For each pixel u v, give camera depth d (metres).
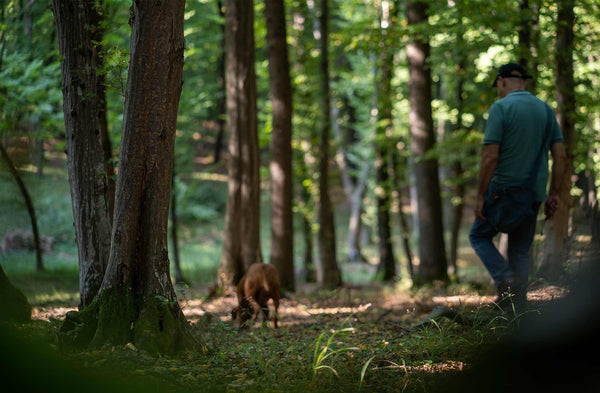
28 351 2.71
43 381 2.62
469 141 14.19
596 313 1.93
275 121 13.43
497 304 4.63
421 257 14.32
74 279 12.02
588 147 8.96
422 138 14.50
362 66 19.69
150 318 4.25
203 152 35.25
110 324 4.23
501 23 9.48
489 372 2.46
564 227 6.45
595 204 6.20
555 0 8.16
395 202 18.56
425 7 13.64
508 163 4.67
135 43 4.27
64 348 4.10
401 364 3.82
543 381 2.06
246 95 12.05
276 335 5.86
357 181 25.97
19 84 9.73
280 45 13.41
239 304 7.12
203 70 22.27
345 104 24.30
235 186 11.94
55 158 18.78
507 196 4.66
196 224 26.05
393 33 12.06
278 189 13.32
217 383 3.52
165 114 4.34
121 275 4.33
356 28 12.86
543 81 9.38
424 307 6.89
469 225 30.59
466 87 16.23
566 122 7.40
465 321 4.79
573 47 7.83
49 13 8.65
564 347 1.99
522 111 4.63
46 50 9.78
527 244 4.84
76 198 5.10
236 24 12.07
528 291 4.84
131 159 4.30
